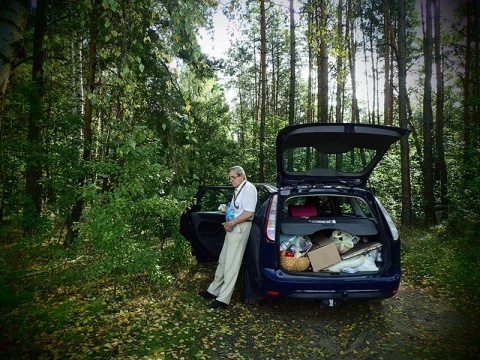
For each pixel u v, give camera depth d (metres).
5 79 2.72
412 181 11.47
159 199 4.07
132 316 3.56
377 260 3.75
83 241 4.17
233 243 3.84
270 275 3.41
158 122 6.92
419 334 3.33
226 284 3.87
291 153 4.21
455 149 11.91
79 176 4.91
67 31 7.10
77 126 5.90
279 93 30.34
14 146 4.76
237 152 13.69
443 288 4.58
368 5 18.16
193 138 5.93
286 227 3.63
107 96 3.86
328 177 4.05
